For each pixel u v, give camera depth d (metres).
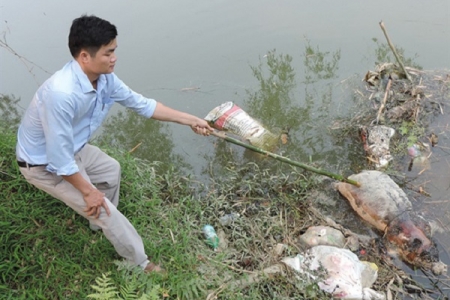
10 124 4.85
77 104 2.59
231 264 3.39
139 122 4.96
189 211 3.82
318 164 4.36
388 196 3.68
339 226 3.71
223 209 3.91
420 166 4.23
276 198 3.98
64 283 3.11
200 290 3.09
